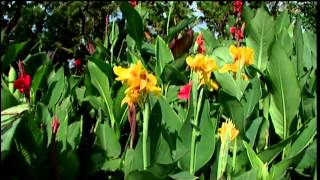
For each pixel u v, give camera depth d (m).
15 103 1.31
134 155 1.27
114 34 2.24
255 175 1.24
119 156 1.51
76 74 2.83
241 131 1.48
